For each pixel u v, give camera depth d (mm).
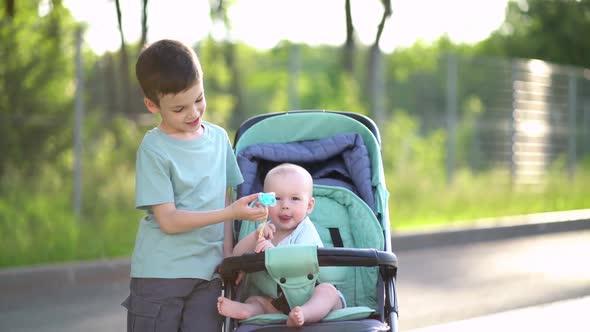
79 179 17078
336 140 7805
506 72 27484
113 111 19453
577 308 11812
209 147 6133
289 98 22828
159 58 5668
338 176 7871
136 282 6113
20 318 11273
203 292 6070
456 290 13180
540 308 11812
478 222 20750
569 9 57344
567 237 20375
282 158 7684
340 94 24094
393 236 17688
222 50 28703
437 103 26984
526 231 20984
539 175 28500
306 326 5746
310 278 5789
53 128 17609
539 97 28703
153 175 5906
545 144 28922
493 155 26984
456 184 24312
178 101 5695
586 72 30531
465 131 26234
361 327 5719
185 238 5980
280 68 26156
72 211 16969
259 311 6070
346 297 6613
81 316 11438
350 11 26156
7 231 15281
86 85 18734
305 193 6535
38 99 17438
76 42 17281
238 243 6426
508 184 26359
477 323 10891
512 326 10711
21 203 16500
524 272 14875
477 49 57594
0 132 16953
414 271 14977
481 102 26984
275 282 6133
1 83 16984
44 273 13453
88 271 13945
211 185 6098
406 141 24984
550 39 56656
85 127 18516
